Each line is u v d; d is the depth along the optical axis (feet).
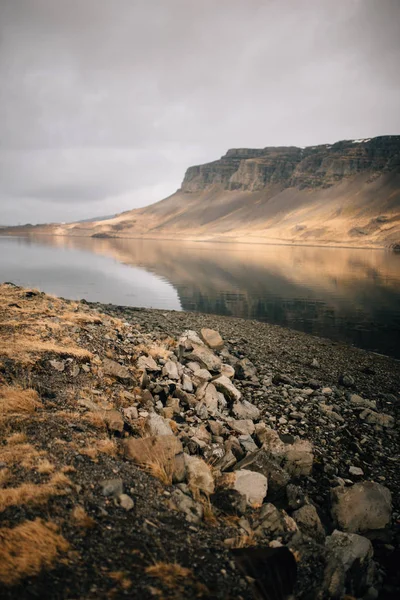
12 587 13.65
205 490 23.97
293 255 500.74
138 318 91.15
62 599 13.55
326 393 51.85
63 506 18.40
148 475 23.27
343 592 17.69
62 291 165.37
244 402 42.75
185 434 31.71
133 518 18.92
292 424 40.68
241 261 382.01
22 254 374.63
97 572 15.11
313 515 23.39
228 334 88.94
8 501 17.92
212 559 17.29
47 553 15.43
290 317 129.08
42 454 22.17
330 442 37.78
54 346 40.68
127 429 29.71
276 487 26.37
